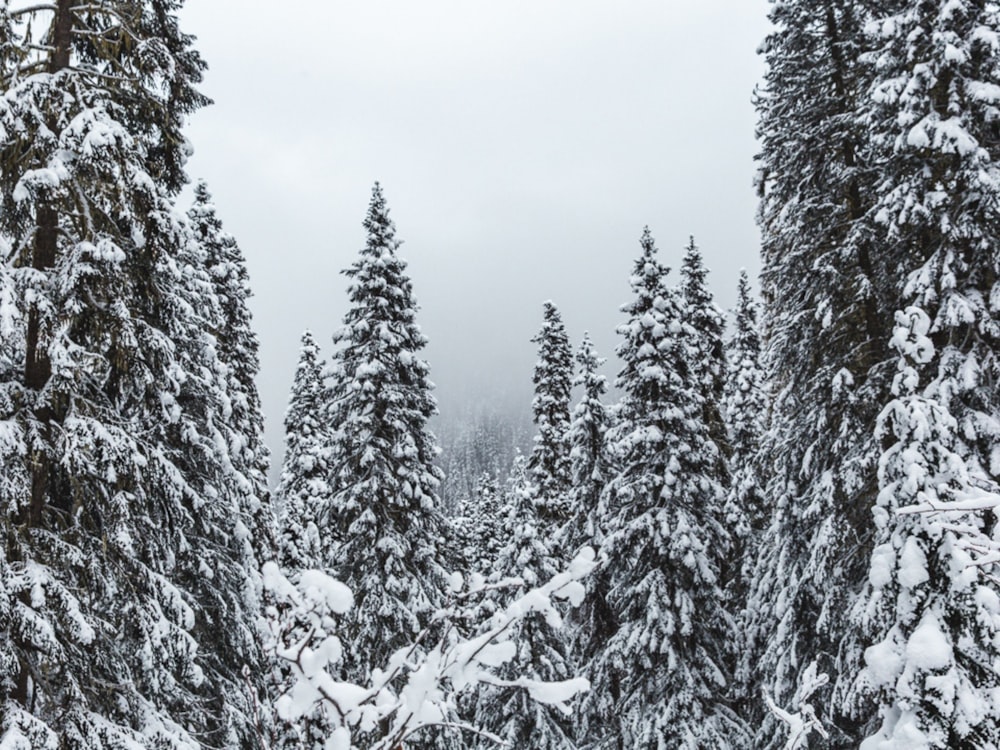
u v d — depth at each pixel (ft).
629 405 61.00
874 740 24.99
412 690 8.89
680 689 53.01
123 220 29.35
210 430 44.01
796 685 43.55
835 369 43.62
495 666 8.93
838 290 43.11
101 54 29.25
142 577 28.53
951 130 33.68
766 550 53.78
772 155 48.32
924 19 36.06
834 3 45.85
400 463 61.62
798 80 47.29
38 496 26.96
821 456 43.47
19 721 22.08
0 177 25.84
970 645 22.76
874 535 39.37
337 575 61.72
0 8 25.11
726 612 56.59
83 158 24.77
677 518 55.31
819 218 45.19
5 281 22.70
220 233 61.62
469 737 61.46
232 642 41.63
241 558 46.39
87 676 25.93
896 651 24.75
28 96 24.64
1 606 22.20
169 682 30.32
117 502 27.14
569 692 8.44
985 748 21.53
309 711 8.97
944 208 36.11
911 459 26.11
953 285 34.55
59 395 27.25
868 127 41.75
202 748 33.58
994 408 33.99
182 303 35.96
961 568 23.02
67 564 25.88
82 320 27.66
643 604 56.49
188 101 30.76
